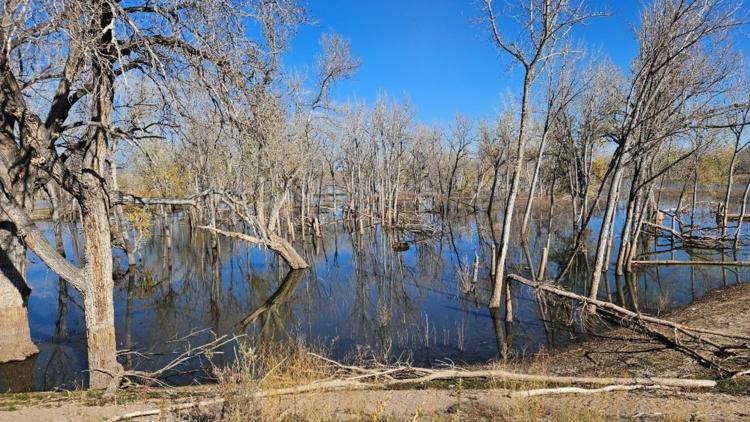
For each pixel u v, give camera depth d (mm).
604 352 9766
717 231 26594
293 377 7492
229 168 22891
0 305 10586
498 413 5668
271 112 9711
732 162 24031
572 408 5707
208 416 5531
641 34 14891
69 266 8570
